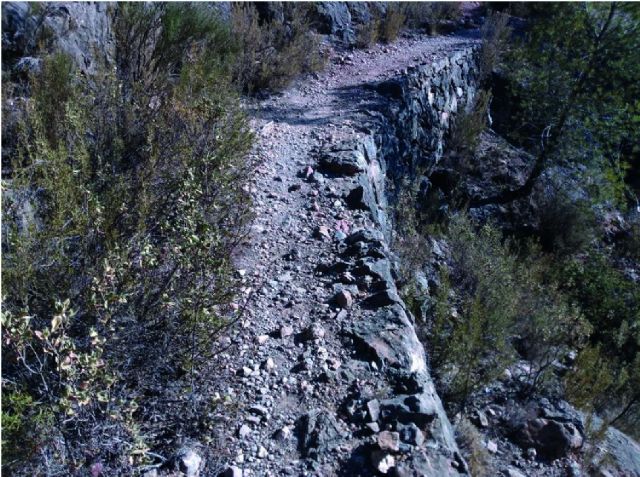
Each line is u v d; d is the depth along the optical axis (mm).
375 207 6160
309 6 10938
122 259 2855
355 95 8938
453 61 11719
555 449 4344
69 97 4352
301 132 7203
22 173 3277
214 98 4965
